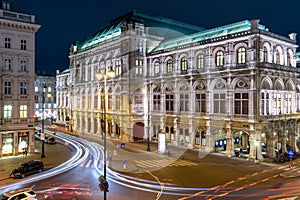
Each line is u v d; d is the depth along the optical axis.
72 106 83.31
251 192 26.72
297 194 25.91
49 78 121.00
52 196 25.48
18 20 43.91
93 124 72.38
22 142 44.78
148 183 29.97
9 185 28.86
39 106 118.44
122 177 32.31
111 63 65.88
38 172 33.91
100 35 73.38
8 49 43.25
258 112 40.88
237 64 43.53
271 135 43.12
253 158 40.56
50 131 78.88
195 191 27.17
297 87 50.19
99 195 25.84
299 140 53.97
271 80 43.53
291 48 48.31
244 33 42.22
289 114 45.97
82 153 46.72
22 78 44.53
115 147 52.19
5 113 42.78
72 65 85.25
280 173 34.00
